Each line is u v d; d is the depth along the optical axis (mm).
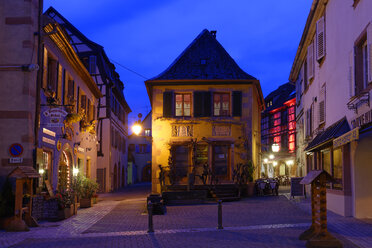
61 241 9172
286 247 7684
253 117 23234
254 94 23891
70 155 17922
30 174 11398
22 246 8586
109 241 9023
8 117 12367
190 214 14219
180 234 9664
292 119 40125
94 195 19703
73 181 17859
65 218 13320
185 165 22281
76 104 18781
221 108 22844
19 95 12430
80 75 19562
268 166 45188
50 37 14188
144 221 12656
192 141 22125
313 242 7492
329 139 11891
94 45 31719
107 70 33125
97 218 13648
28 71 12477
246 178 21656
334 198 13484
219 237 9023
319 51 16141
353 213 11984
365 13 10195
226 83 22797
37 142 12836
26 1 12758
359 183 11828
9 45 12625
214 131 22469
